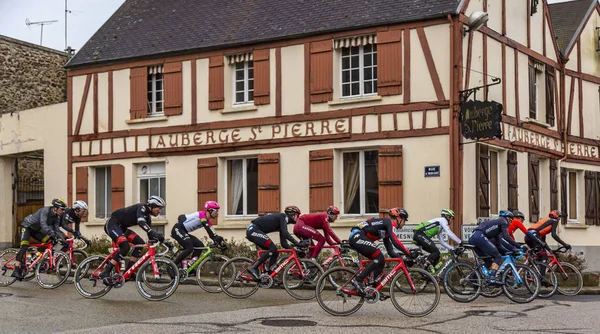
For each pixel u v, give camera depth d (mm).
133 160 20938
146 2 22781
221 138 19703
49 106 22562
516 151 19359
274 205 18859
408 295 11117
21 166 25312
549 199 20922
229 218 19734
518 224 15039
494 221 13273
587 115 23094
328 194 18203
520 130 19578
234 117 19562
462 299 13125
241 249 16891
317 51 18500
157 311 11430
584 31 23266
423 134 17250
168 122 20453
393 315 11180
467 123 16516
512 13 19641
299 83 18719
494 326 10164
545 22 21406
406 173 17422
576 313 11516
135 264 12969
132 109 20953
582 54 23078
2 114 23891
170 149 20312
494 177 18766
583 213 22516
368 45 18172
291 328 9867
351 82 18328
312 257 13961
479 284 13086
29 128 23031
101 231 21234
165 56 20516
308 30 18562
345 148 18156
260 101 19188
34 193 25484
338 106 18234
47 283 14234
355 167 18266
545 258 14828
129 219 13094
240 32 19719
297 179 18672
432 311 11055
